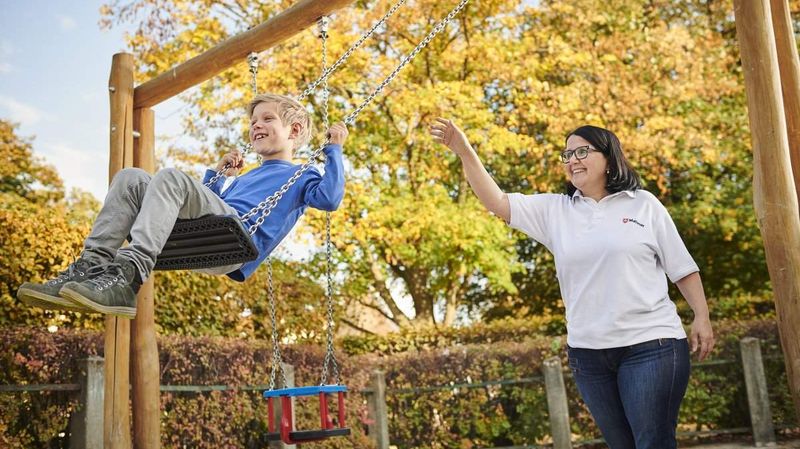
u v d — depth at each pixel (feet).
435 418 25.36
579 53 38.24
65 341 17.01
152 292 16.52
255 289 24.80
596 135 10.03
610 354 9.45
